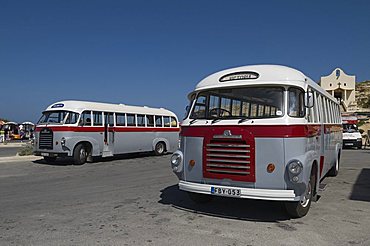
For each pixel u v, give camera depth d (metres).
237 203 7.49
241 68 6.60
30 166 15.34
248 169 5.89
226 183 6.07
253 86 6.28
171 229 5.64
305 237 5.25
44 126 15.98
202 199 7.39
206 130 6.35
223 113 6.46
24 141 44.28
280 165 5.71
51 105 16.70
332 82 57.81
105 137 17.06
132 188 9.56
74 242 5.03
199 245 4.89
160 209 7.02
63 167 14.97
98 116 16.81
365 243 5.01
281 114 5.88
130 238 5.20
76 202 7.73
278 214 6.58
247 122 5.99
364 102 72.31
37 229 5.66
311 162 6.14
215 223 6.00
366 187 9.52
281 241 5.07
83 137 16.00
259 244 4.94
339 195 8.41
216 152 6.20
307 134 6.06
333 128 10.47
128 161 17.50
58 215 6.56
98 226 5.83
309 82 6.72
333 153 10.55
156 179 11.30
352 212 6.77
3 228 5.73
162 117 20.75
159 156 20.27
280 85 6.05
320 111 7.74
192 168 6.50
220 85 6.56
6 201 7.88
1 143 37.97
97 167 14.95
